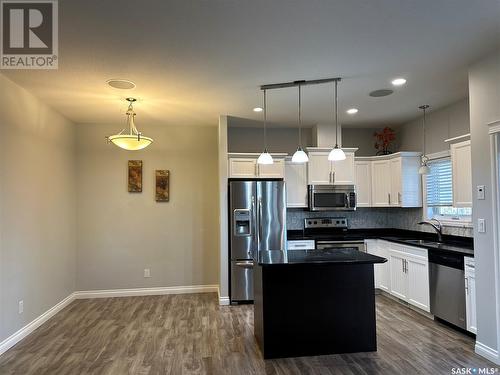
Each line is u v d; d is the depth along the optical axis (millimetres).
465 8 2199
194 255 5504
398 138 5801
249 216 4828
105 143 5336
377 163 5551
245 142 5727
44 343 3455
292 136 5832
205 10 2188
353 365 2924
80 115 4781
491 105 2920
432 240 4750
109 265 5289
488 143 2963
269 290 3115
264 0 2084
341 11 2219
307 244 5090
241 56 2896
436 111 4762
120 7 2143
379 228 5934
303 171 5449
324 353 3154
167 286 5418
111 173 5340
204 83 3535
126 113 4402
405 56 2934
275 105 4371
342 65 3111
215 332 3719
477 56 2957
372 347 3215
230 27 2410
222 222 4871
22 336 3574
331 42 2660
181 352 3213
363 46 2734
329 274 3207
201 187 5559
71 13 2209
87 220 5258
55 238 4477
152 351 3240
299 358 3080
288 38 2584
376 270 5172
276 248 4867
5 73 3219
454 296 3561
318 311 3176
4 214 3299
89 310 4555
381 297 5012
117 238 5324
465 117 4223
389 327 3777
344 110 4680
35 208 3928
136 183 5371
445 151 4578
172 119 5094
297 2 2109
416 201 5113
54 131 4480
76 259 5199
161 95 3912
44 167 4176
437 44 2713
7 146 3357
